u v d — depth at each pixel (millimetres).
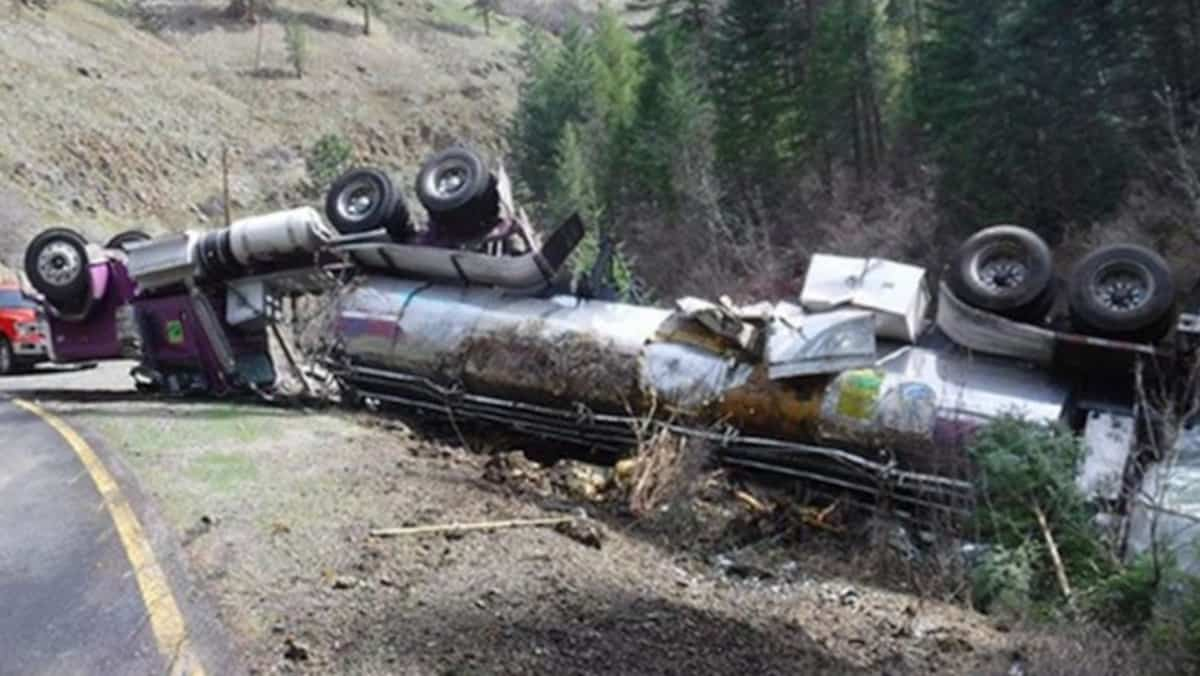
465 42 77438
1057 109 25188
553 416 9805
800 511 8258
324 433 8820
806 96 35719
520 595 4918
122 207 39312
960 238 25906
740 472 8961
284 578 4824
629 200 39656
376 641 4188
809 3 37094
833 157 35281
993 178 25922
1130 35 25031
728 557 6926
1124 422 7867
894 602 6312
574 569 5480
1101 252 8172
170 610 4352
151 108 47250
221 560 4977
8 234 30656
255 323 11648
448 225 10867
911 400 8289
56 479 6602
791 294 25422
